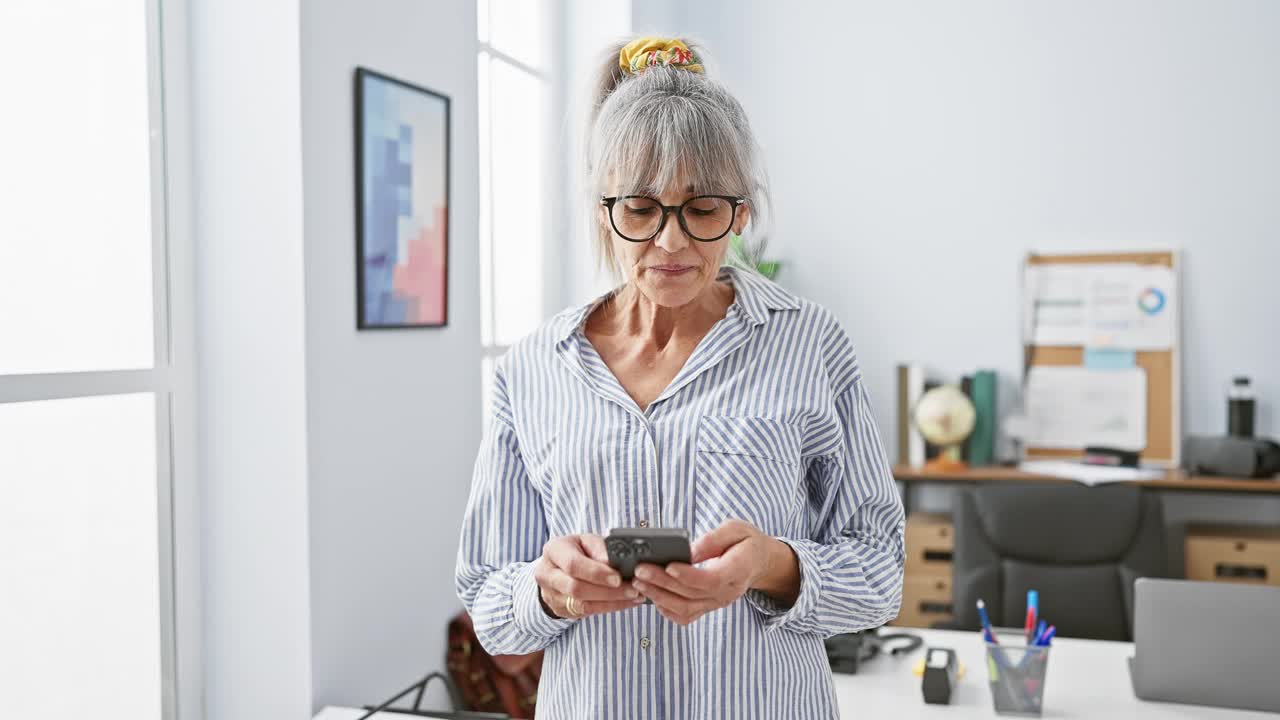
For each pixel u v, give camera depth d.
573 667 1.12
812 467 1.18
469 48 2.67
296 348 1.99
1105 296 3.84
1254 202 3.73
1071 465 3.74
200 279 2.01
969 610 2.94
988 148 3.93
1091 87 3.85
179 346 1.96
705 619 1.07
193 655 2.01
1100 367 3.84
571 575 0.95
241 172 1.99
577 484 1.10
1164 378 3.79
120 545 1.81
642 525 1.08
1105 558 2.95
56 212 1.67
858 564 1.10
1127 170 3.83
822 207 4.07
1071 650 2.17
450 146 2.56
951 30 3.95
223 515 2.03
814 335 1.15
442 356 2.56
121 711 1.83
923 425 3.74
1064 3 3.86
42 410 1.63
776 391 1.11
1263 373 3.74
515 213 3.15
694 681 1.08
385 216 2.25
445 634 2.58
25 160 1.60
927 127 3.98
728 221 1.04
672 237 1.02
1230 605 1.83
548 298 3.39
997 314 3.94
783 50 4.09
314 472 2.02
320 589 2.04
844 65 4.04
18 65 1.59
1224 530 3.51
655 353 1.16
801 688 1.11
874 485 1.16
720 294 1.20
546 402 1.16
